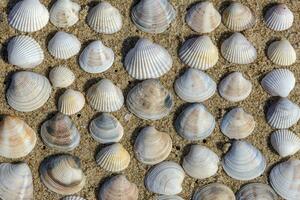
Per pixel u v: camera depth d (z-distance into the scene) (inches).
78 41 24.1
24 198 23.5
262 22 24.7
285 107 24.0
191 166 23.9
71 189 23.7
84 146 23.9
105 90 23.7
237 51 24.2
